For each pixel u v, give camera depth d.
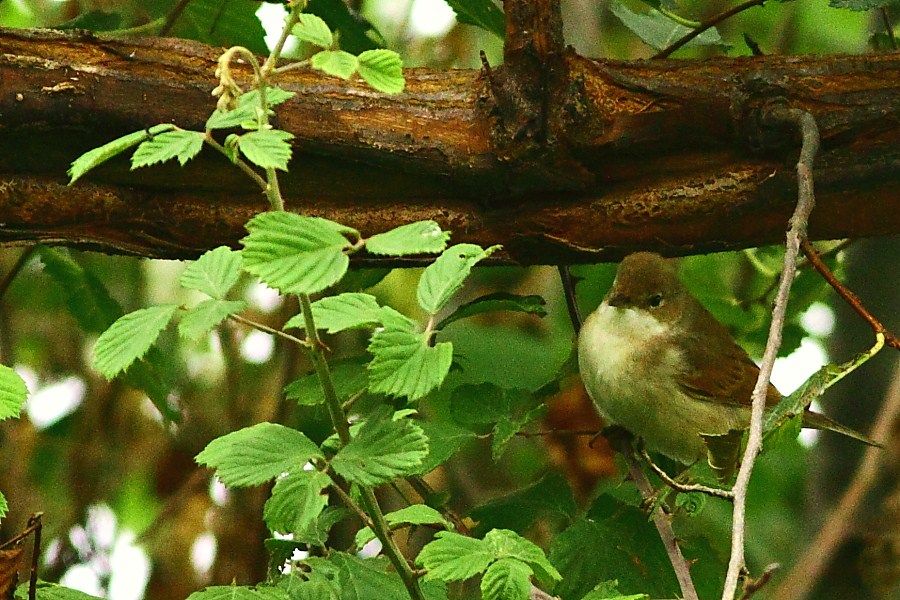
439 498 7.33
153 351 8.99
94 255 12.15
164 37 7.60
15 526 11.14
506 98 6.91
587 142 6.98
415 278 13.05
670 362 9.34
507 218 7.29
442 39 13.60
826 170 7.11
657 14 8.97
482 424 7.87
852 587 10.24
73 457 11.91
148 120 6.81
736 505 4.91
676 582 7.25
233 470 4.83
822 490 11.27
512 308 7.47
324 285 4.45
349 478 4.77
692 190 7.18
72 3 12.29
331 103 7.00
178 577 12.04
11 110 6.73
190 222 7.13
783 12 14.28
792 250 5.74
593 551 7.22
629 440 9.68
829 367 5.45
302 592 5.68
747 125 7.00
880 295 11.14
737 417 9.66
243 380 12.06
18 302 12.47
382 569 6.18
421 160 7.03
